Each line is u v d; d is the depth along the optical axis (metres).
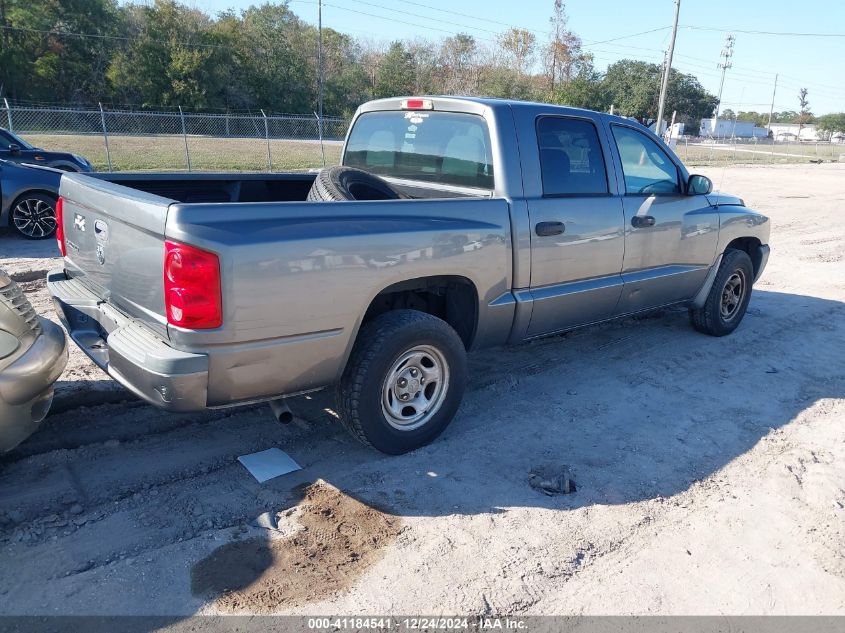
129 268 3.21
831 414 4.77
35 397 3.31
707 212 5.65
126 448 3.79
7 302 3.22
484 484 3.63
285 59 57.38
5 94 50.03
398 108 4.77
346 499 3.42
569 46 55.09
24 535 2.98
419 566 2.95
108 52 53.44
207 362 2.94
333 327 3.29
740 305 6.41
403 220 3.49
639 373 5.36
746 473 3.89
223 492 3.43
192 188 4.74
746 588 2.94
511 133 4.14
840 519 3.47
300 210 3.14
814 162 44.00
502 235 3.97
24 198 9.50
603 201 4.62
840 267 9.85
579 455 4.00
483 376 5.15
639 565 3.05
